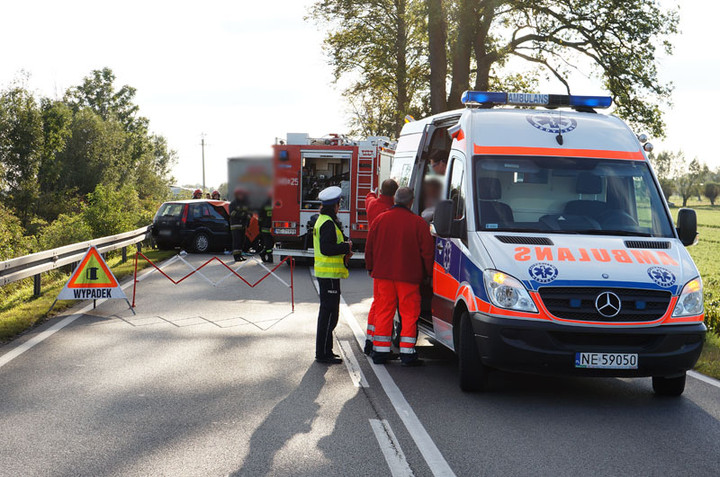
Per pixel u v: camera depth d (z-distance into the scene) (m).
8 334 9.78
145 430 5.74
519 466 5.04
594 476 4.87
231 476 4.75
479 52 31.97
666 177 181.12
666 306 6.45
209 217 24.58
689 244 7.26
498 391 7.21
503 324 6.43
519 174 7.44
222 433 5.69
